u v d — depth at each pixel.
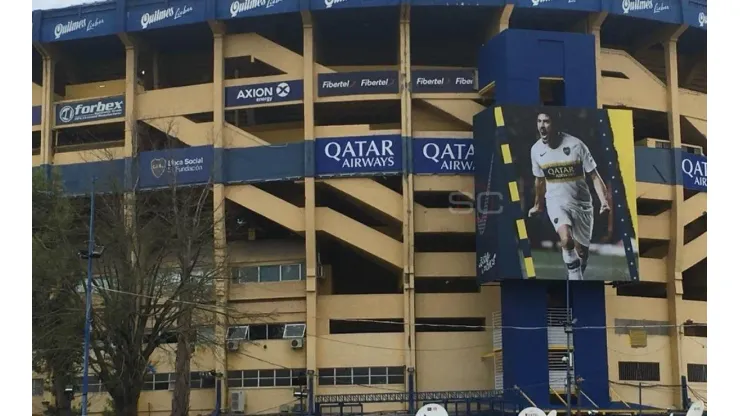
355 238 50.06
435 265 50.19
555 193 47.28
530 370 46.22
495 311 49.72
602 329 47.97
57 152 55.69
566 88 49.41
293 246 52.41
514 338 46.47
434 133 50.84
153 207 48.50
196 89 53.16
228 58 53.41
